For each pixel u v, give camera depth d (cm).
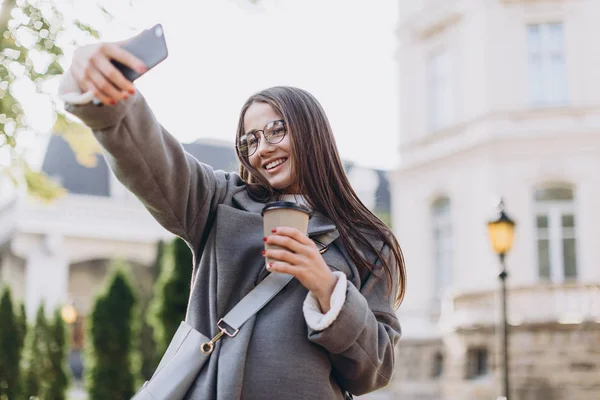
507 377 1021
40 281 2761
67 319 2177
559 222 1775
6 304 1444
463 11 1925
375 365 194
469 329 1703
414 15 2073
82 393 2602
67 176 3064
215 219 207
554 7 1827
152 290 2812
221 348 191
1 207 2884
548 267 1767
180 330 199
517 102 1825
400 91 2117
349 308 184
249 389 186
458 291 1761
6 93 590
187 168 197
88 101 165
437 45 2009
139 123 180
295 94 215
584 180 1758
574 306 1603
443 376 1850
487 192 1820
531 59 1841
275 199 214
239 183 221
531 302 1636
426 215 2014
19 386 1423
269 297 195
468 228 1878
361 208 217
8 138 611
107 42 169
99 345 1540
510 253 1777
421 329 1988
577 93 1791
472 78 1891
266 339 190
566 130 1780
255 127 212
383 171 3672
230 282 198
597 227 1738
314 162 210
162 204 193
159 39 169
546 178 1784
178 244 1459
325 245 206
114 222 2895
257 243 201
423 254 2009
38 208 2764
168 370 191
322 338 184
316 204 212
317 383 188
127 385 1537
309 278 181
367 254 211
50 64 591
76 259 2891
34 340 1530
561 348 1576
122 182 188
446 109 1991
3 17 570
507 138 1812
